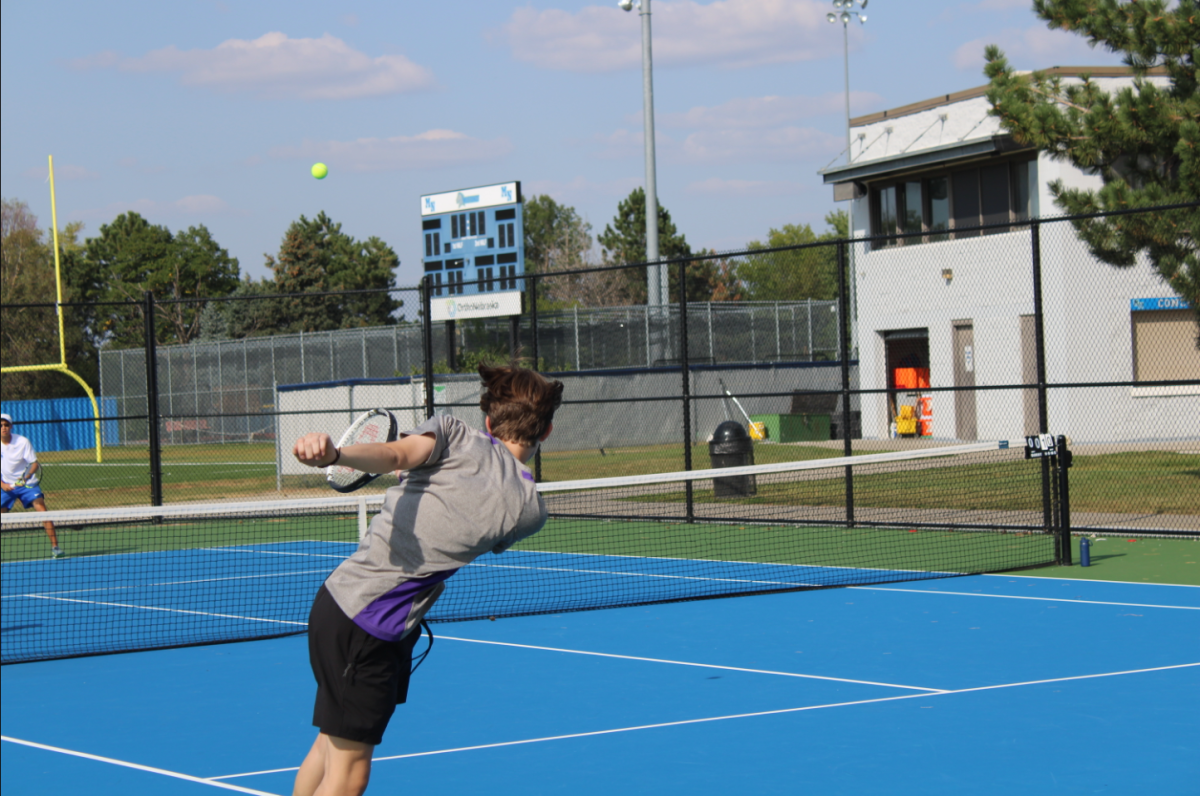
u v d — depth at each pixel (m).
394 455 3.52
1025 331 25.91
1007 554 12.65
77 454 39.34
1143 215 15.16
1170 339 25.17
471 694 7.00
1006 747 5.58
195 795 5.16
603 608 10.08
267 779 5.40
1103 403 24.83
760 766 5.39
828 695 6.70
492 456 3.77
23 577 13.29
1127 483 17.86
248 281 71.69
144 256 66.81
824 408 32.53
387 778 5.34
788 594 10.47
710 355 33.69
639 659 7.89
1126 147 16.14
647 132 29.58
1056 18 16.34
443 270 38.31
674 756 5.59
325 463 3.31
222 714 6.71
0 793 5.23
